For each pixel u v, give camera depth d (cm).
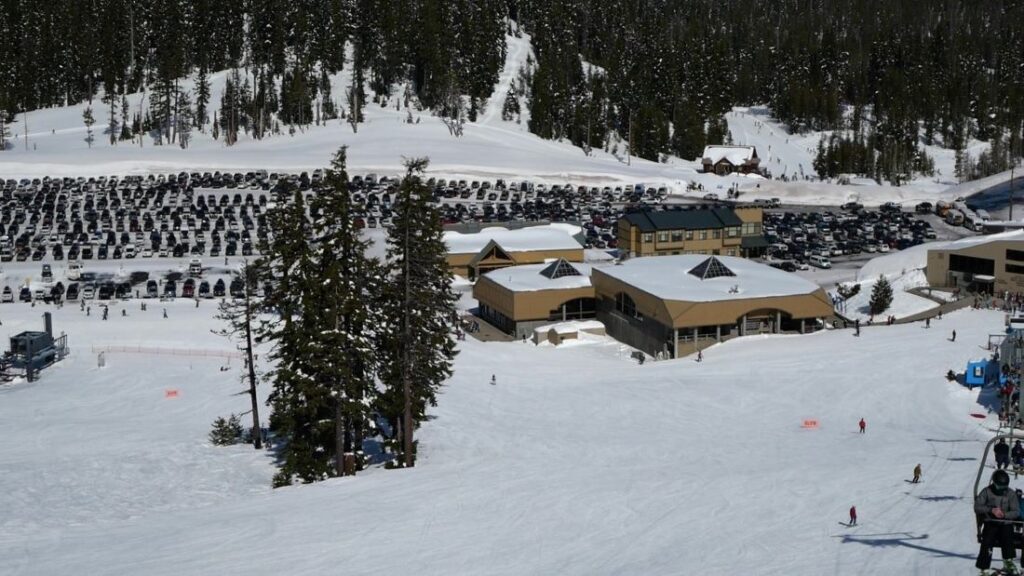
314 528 3559
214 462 5584
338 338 5228
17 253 12575
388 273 5691
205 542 3456
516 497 3944
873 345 8238
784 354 8181
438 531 3394
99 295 10838
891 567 2239
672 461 5172
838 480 3903
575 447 5753
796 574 2312
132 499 4844
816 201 19438
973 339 8162
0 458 5591
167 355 8431
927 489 3566
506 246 12688
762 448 5428
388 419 5869
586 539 3150
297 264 5453
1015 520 1495
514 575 2738
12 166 18762
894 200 19412
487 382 7606
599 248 14325
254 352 8444
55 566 3256
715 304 8825
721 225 13275
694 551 2806
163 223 14612
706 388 7144
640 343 9406
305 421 5350
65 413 6856
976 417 5978
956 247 10725
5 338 8944
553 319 10294
